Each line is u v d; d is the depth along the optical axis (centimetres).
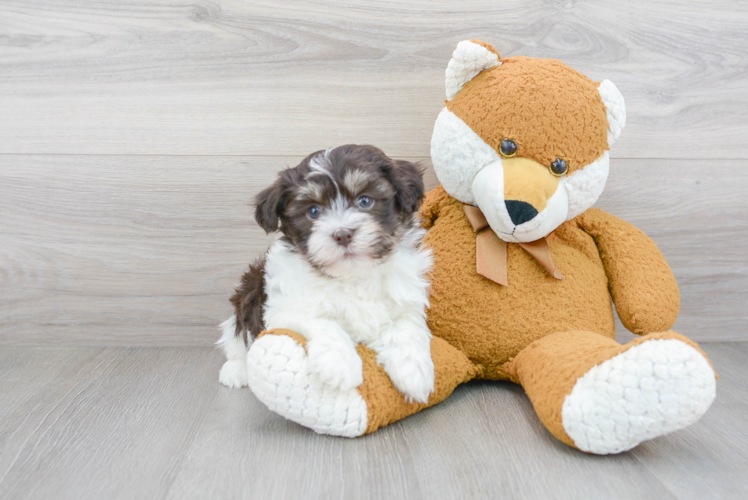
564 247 192
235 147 229
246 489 126
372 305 166
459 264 186
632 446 135
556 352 157
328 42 224
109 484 129
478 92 175
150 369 212
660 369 125
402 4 222
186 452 144
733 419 164
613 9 224
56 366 215
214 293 236
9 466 138
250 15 222
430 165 229
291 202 166
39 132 226
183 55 224
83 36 222
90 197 229
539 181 166
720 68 229
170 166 229
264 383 146
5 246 232
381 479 129
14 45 222
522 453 142
